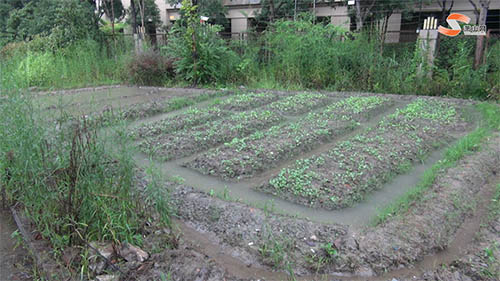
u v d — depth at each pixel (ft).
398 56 40.68
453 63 35.65
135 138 20.62
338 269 10.13
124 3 79.77
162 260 10.18
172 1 62.39
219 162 17.06
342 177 15.23
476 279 9.67
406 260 10.44
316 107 29.48
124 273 9.68
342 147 19.01
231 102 30.73
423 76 35.63
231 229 11.93
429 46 35.60
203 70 41.70
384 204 13.57
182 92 38.24
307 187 14.43
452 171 15.70
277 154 17.85
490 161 17.11
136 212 11.71
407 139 20.08
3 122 13.08
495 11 55.06
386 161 16.94
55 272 9.77
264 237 11.35
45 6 63.87
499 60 33.06
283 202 13.66
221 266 10.25
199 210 13.07
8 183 13.19
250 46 45.06
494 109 26.30
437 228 11.68
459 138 21.16
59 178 11.51
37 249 10.68
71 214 10.70
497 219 12.41
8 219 12.70
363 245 10.81
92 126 15.05
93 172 11.59
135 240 10.77
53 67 41.24
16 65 24.91
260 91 37.40
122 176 11.71
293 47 40.09
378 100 30.63
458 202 13.16
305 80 39.83
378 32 40.96
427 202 13.14
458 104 29.71
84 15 50.49
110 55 50.49
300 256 10.52
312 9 57.67
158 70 43.50
